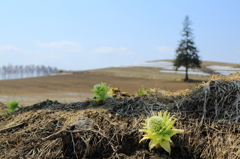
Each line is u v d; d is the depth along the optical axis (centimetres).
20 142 336
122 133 316
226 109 341
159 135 288
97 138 314
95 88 429
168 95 426
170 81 3106
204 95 374
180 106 369
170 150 283
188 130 316
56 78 3331
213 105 355
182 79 3338
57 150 308
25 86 2422
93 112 379
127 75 3853
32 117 412
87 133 320
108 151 303
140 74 4012
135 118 355
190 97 386
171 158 287
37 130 357
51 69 11112
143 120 345
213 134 305
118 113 376
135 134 318
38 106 495
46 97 1498
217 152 281
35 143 324
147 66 5772
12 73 10194
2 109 670
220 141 293
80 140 312
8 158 298
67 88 2314
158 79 3403
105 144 308
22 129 374
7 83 2620
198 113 349
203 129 316
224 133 304
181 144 303
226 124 318
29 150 313
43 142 325
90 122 338
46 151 307
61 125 353
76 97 1506
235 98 350
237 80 381
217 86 380
